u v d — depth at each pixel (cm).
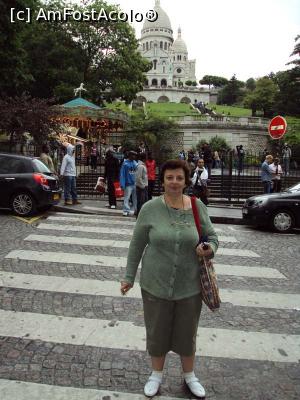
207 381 347
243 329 450
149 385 324
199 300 313
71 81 3978
